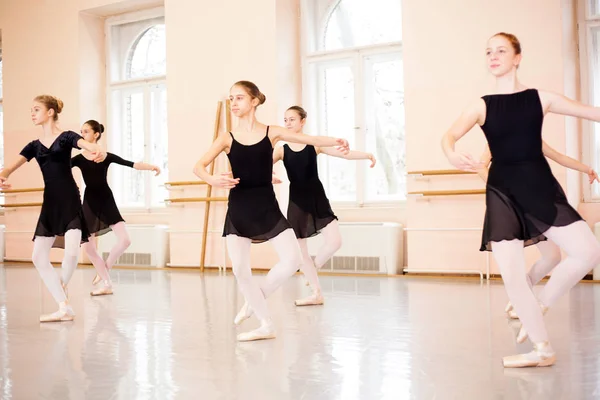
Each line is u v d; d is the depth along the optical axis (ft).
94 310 14.49
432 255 20.62
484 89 19.81
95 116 28.68
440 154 20.40
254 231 10.44
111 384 8.03
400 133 23.18
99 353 9.90
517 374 7.97
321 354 9.44
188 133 25.17
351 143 23.97
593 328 10.91
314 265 15.03
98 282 18.28
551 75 18.90
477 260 19.98
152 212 28.25
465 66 20.07
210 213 24.71
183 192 25.26
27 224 29.30
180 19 25.43
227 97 24.40
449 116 20.30
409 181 20.92
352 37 24.09
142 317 13.35
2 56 30.25
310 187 14.96
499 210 8.21
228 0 24.40
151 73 28.50
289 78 24.06
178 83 25.43
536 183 8.15
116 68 29.09
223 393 7.48
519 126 8.18
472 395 7.11
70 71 28.35
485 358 8.91
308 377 8.12
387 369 8.41
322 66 24.48
